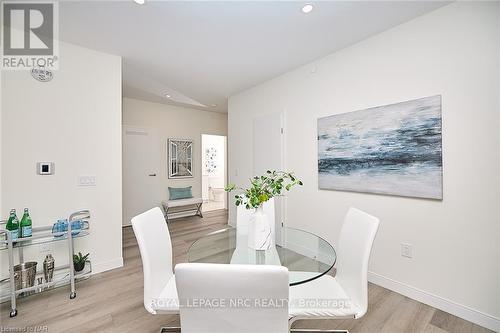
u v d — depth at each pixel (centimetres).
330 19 206
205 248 175
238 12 196
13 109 216
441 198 189
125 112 467
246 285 82
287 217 324
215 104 518
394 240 219
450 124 184
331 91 271
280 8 191
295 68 314
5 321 182
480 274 172
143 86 391
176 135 541
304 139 304
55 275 235
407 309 193
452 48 183
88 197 257
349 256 152
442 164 189
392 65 218
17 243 205
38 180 228
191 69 317
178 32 227
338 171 262
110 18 203
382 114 224
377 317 185
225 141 668
